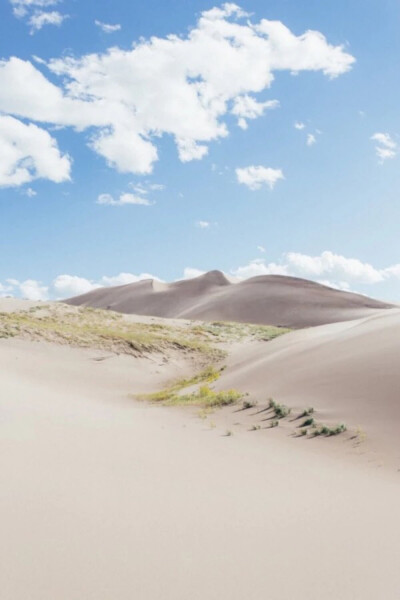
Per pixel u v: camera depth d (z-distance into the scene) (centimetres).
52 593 445
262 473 958
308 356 2522
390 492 864
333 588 495
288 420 1549
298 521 686
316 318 15388
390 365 1820
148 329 5781
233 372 3142
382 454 1139
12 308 6197
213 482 862
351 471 1018
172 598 454
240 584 490
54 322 5541
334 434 1338
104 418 1614
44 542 548
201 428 1527
